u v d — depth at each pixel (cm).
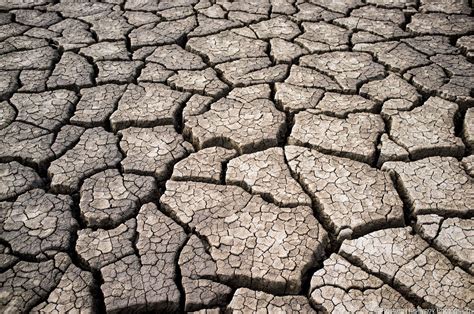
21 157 220
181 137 234
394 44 309
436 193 198
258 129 236
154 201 202
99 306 162
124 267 171
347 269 169
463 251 172
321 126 237
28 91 267
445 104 252
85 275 168
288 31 329
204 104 255
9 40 321
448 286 162
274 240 180
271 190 202
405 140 226
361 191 200
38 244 179
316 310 159
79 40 320
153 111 250
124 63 294
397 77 275
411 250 175
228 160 221
